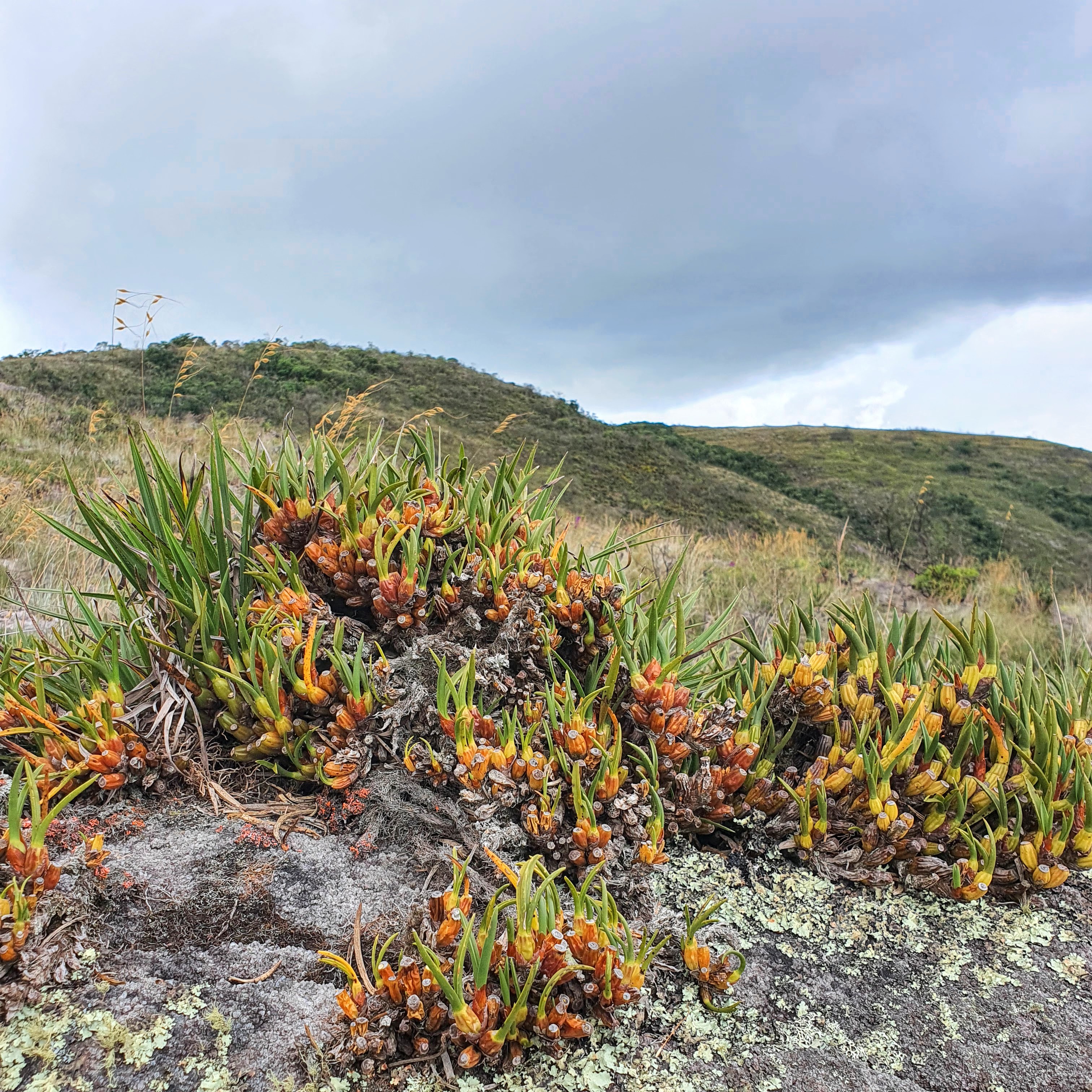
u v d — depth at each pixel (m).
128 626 2.10
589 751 1.78
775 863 1.99
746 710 2.11
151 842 1.70
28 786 1.41
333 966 1.50
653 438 55.84
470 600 2.16
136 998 1.37
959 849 1.96
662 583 3.40
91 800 1.82
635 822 1.78
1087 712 2.34
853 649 2.30
